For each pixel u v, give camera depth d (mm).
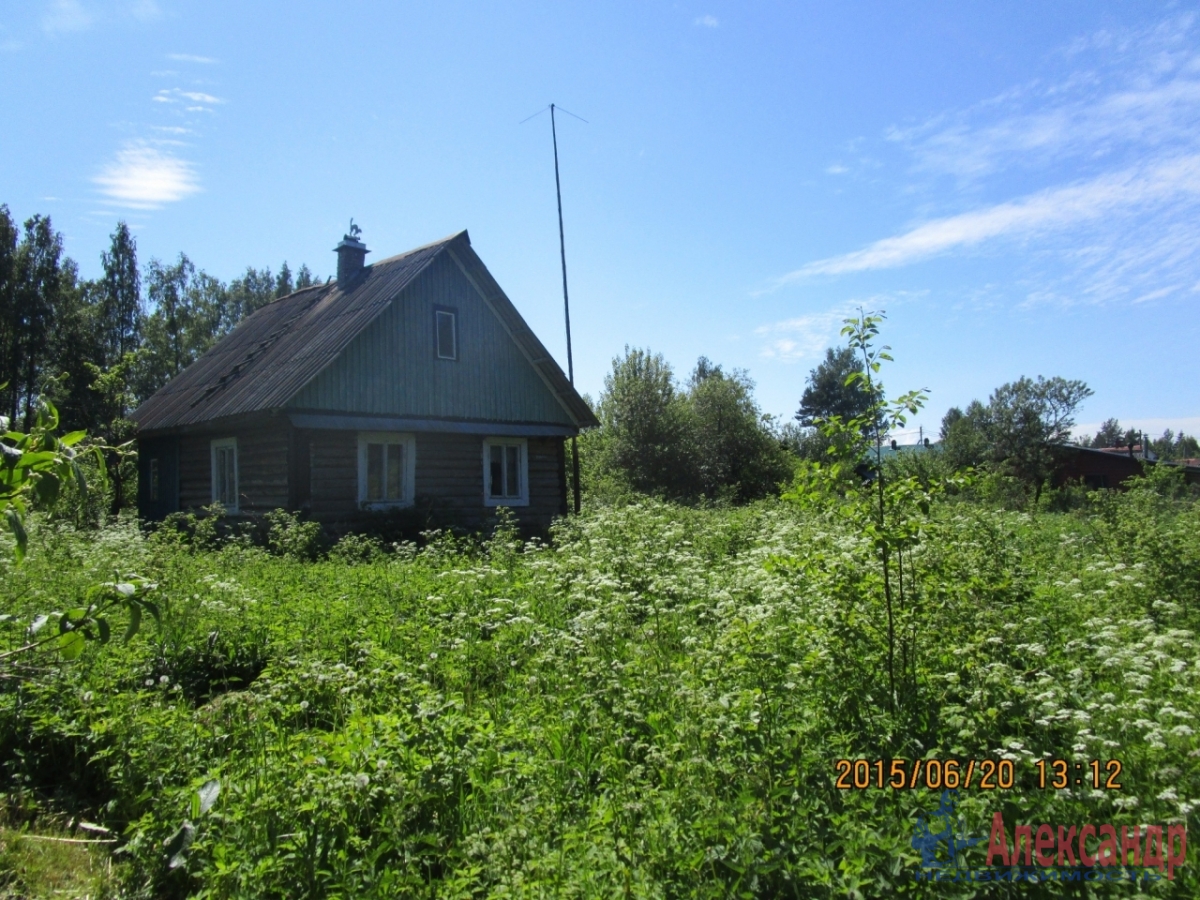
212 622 7238
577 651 6121
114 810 4648
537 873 3436
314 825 3900
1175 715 4105
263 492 16656
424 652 6762
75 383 30281
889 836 3486
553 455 21031
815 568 5285
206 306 58062
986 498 16625
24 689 5434
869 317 4973
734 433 36656
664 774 4195
